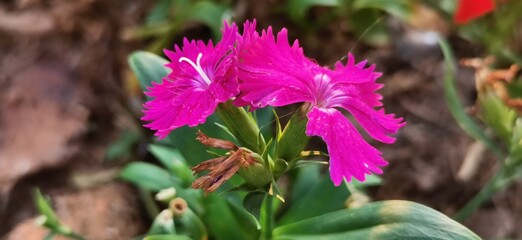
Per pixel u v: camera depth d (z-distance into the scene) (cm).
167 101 13
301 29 26
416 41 26
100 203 22
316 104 13
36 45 26
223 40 13
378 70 26
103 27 26
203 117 12
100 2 27
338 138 13
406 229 14
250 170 13
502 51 26
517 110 18
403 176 23
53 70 26
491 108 19
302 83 13
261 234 17
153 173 19
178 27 25
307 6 25
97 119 25
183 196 18
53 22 27
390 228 15
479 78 19
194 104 13
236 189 14
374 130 14
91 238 21
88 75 26
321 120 13
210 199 18
